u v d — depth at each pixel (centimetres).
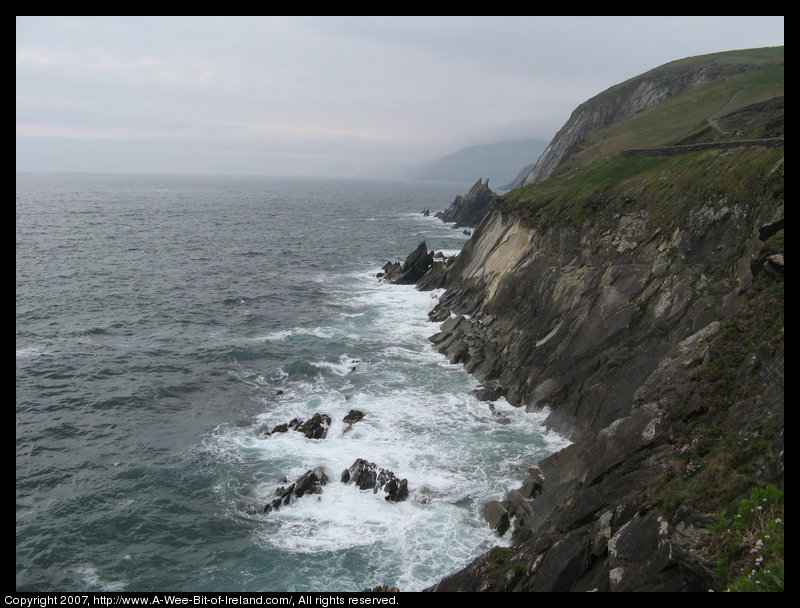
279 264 8244
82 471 2819
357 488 2634
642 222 3588
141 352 4441
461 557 2181
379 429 3173
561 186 5544
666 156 4503
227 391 3775
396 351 4506
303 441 3069
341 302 6097
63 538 2336
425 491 2580
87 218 12988
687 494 1648
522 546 2062
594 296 3559
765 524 1366
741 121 4922
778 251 2147
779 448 1568
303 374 4044
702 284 2814
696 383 2091
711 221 3011
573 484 2303
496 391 3622
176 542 2327
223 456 2948
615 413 2727
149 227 11888
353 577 2091
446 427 3197
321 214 17075
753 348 2028
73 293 6050
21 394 3644
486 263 5622
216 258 8512
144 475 2783
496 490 2589
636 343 2986
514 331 4222
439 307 5597
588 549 1781
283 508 2514
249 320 5362
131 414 3441
